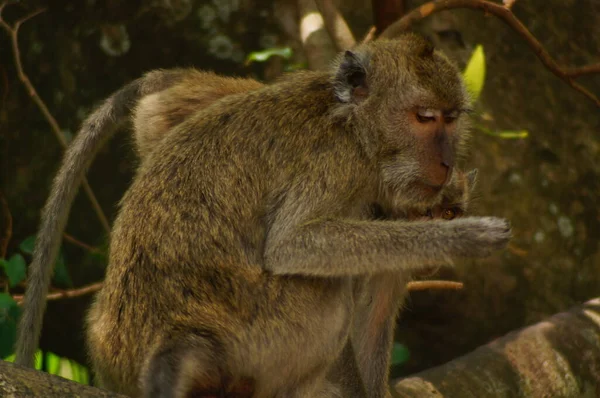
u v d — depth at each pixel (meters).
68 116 15.81
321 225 8.68
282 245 8.58
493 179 16.06
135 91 13.33
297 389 9.00
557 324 12.77
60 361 12.45
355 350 10.89
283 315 8.66
